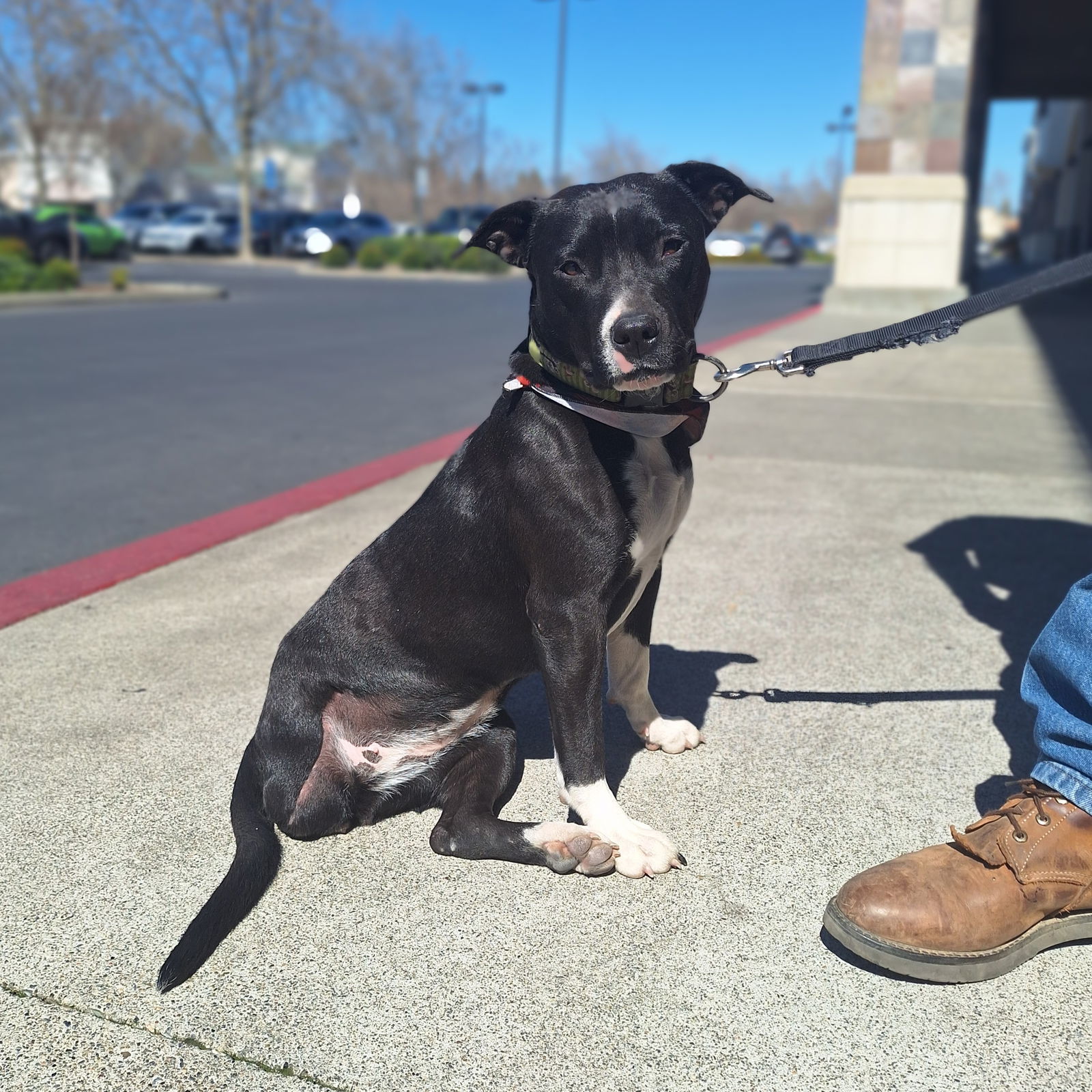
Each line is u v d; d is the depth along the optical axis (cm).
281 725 91
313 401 327
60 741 105
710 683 118
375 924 78
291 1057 65
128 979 72
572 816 93
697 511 188
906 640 130
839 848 87
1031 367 375
